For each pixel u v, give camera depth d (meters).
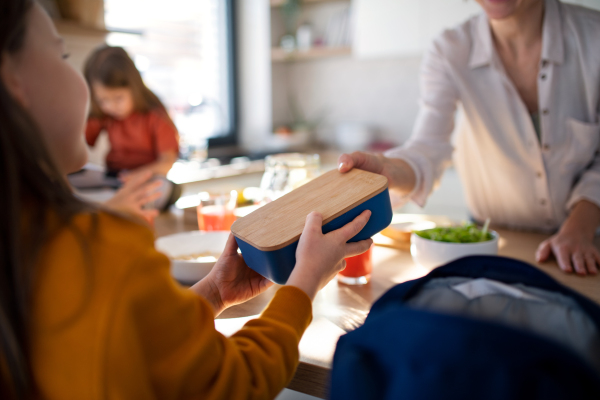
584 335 0.40
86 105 0.53
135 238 0.45
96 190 1.65
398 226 1.17
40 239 0.42
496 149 1.32
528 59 1.24
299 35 3.60
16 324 0.42
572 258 0.93
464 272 0.52
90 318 0.41
